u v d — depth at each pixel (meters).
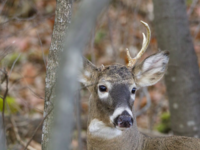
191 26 18.55
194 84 12.02
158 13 11.94
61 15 6.86
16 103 13.61
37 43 17.05
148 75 8.98
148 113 14.64
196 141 8.97
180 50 11.83
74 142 12.61
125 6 16.41
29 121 12.71
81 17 3.52
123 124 7.23
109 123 7.88
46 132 7.01
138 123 15.54
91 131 8.29
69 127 3.49
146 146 8.93
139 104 14.27
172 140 8.94
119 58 14.16
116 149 8.23
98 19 14.38
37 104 14.64
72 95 3.51
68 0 6.87
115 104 7.57
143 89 14.09
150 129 14.35
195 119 12.16
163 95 15.23
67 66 3.49
